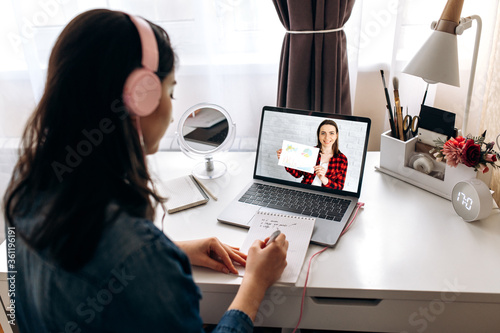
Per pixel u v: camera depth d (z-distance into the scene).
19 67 1.66
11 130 1.75
